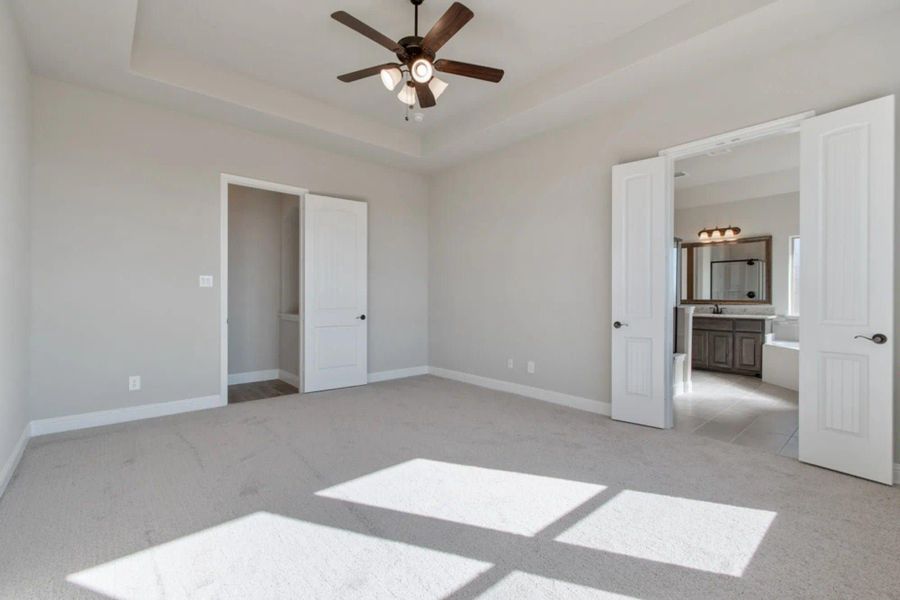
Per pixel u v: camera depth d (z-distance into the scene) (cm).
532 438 322
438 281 566
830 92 267
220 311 410
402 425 353
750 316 577
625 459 281
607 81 330
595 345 395
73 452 288
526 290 455
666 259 342
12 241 257
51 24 263
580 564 173
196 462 273
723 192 635
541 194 439
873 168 244
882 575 165
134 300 364
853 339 253
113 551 179
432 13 287
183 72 341
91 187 345
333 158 491
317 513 211
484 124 423
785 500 225
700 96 325
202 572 167
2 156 231
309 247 469
